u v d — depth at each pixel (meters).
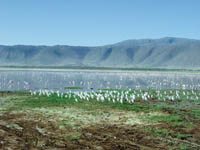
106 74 163.75
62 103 40.34
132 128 24.36
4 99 44.31
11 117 28.67
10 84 78.75
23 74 139.00
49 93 51.50
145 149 18.53
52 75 136.38
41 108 35.22
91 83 91.19
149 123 26.41
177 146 19.27
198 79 125.44
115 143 19.80
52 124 25.53
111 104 40.03
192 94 57.44
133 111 33.62
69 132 22.66
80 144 19.34
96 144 19.45
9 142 18.94
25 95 50.91
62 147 18.45
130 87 79.00
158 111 33.91
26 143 18.98
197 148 18.92
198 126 25.17
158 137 21.48
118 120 27.80
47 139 20.33
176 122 26.66
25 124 25.31
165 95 54.84
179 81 109.06
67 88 70.62
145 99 46.69
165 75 166.12
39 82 89.62
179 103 42.88
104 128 24.28
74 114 31.00
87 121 27.16
